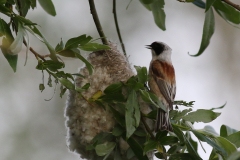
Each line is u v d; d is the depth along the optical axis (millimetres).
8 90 12281
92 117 7082
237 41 17078
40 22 12688
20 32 5230
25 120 12172
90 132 7082
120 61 7773
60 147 12203
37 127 12219
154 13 8594
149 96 6488
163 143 6383
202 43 7078
